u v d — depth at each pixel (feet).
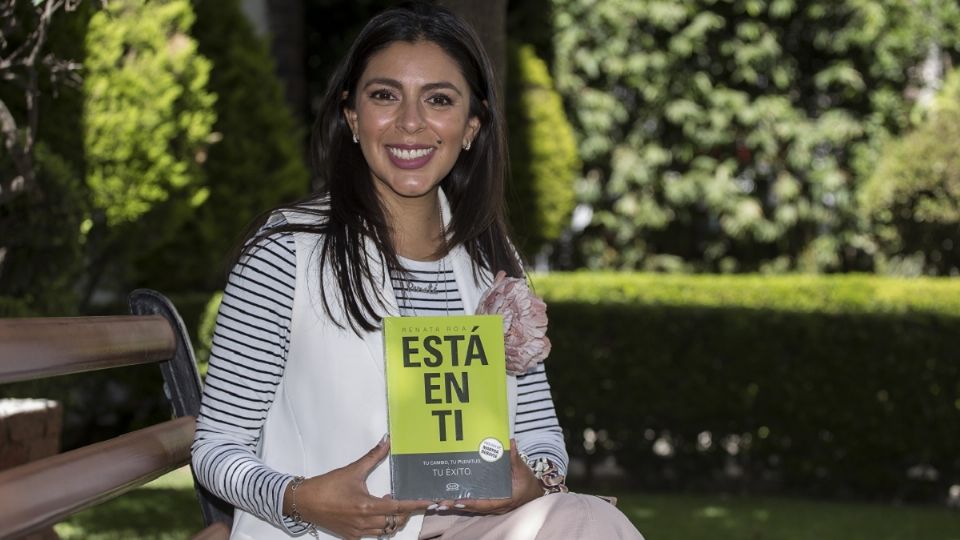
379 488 7.21
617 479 25.46
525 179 41.27
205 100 24.02
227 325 7.31
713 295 37.04
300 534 7.02
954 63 44.83
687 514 22.03
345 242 7.54
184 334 7.58
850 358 24.18
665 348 24.93
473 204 8.51
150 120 22.02
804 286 36.32
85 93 21.04
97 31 21.15
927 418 23.93
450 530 7.77
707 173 45.29
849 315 24.27
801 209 44.91
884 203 40.09
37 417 13.19
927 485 24.13
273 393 7.40
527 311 7.64
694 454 25.02
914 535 20.48
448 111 7.95
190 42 23.85
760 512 22.36
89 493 5.64
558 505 7.17
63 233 16.53
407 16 7.97
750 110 44.52
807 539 19.92
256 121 29.19
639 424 25.11
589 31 44.91
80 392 27.02
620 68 44.57
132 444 6.47
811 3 44.27
